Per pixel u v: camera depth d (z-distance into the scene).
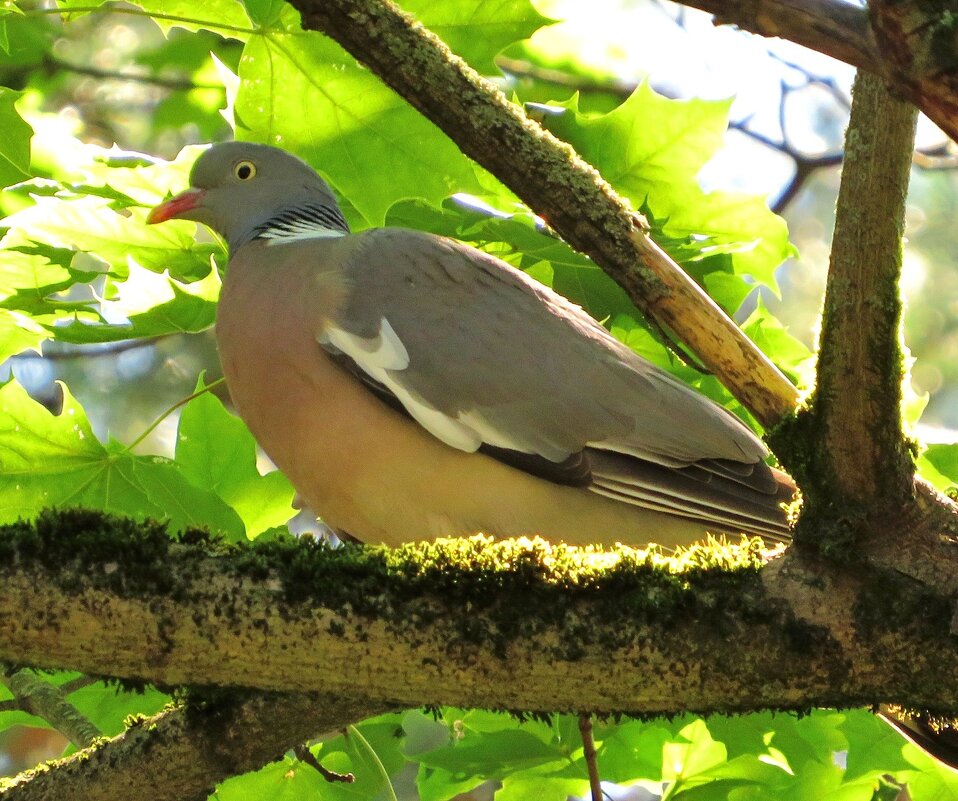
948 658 5.34
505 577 5.30
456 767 8.38
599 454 7.89
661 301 6.23
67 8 8.36
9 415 8.30
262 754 6.28
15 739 15.76
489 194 9.02
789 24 4.48
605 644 5.28
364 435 7.82
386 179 8.84
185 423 8.92
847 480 5.54
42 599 4.93
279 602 5.13
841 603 5.40
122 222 9.34
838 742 8.75
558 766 8.93
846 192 5.28
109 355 15.55
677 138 8.74
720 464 7.98
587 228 6.29
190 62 15.29
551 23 8.47
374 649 5.18
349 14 6.16
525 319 8.16
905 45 4.34
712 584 5.43
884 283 5.28
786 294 17.14
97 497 8.56
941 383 16.19
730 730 8.45
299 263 8.30
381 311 7.98
